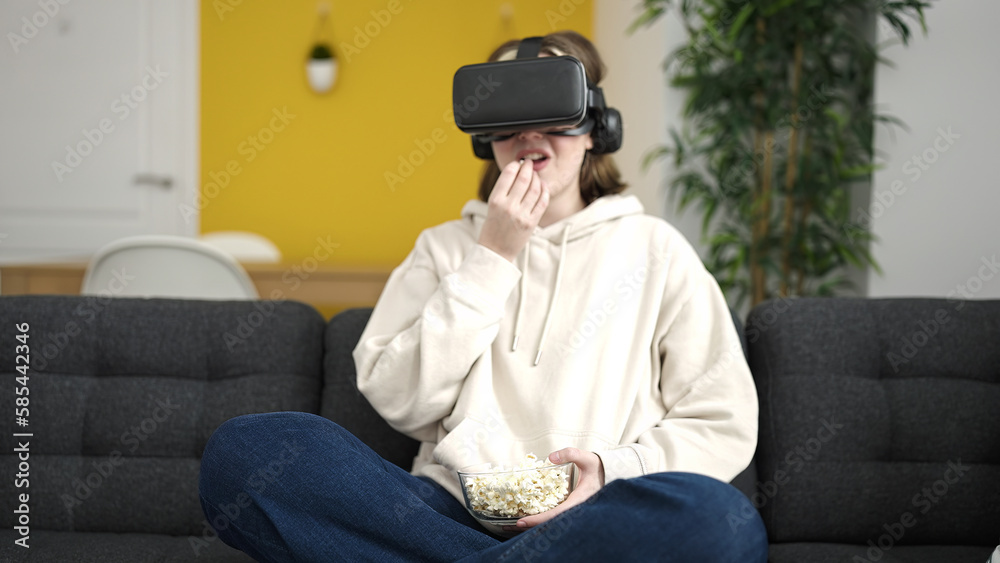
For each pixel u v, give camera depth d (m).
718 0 2.79
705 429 1.17
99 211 4.17
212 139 4.27
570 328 1.27
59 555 1.20
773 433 1.34
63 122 4.11
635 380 1.24
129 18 4.14
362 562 1.00
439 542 1.00
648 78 3.19
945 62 2.45
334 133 4.33
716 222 2.99
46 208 4.12
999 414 1.33
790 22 2.68
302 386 1.45
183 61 4.22
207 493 1.06
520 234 1.24
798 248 2.79
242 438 1.05
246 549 1.08
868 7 2.60
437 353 1.20
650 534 0.89
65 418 1.40
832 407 1.34
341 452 1.05
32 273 2.44
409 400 1.23
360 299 2.67
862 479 1.31
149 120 4.20
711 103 2.84
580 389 1.23
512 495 1.02
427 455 1.30
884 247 2.50
